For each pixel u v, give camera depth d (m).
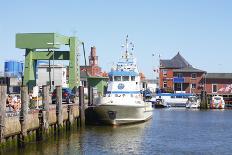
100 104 49.03
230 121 63.03
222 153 34.19
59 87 41.28
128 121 51.12
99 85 85.50
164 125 54.59
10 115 31.36
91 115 51.72
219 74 109.31
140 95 55.59
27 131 33.44
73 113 46.59
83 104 49.56
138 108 51.22
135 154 33.00
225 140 41.38
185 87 110.00
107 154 32.69
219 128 52.62
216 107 97.81
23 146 32.31
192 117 70.62
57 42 58.38
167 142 39.38
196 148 36.31
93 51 109.31
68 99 51.44
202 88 108.44
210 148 36.44
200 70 109.44
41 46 58.41
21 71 72.38
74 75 59.50
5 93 28.67
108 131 46.00
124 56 56.47
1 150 28.52
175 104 102.00
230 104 102.31
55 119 40.62
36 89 46.72
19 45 58.78
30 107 39.91
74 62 59.44
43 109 36.66
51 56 59.66
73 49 59.50
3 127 28.56
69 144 36.66
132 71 54.44
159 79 112.12
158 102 99.25
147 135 43.81
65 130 44.34
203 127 53.66
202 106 98.06
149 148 35.78
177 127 52.75
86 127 49.31
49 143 36.84
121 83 53.94
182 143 39.00
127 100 49.47
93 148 35.00
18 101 38.84
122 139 40.38
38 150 33.16
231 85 107.00
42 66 83.50
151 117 63.34
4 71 71.19
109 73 54.47
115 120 49.81
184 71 109.62
